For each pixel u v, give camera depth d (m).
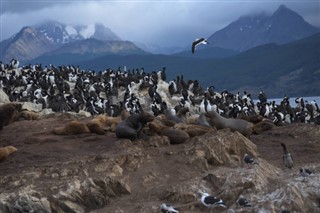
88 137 17.38
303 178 13.14
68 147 16.09
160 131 16.50
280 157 16.23
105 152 14.74
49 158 14.73
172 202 12.30
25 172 13.39
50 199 12.27
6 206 12.16
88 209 12.56
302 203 11.77
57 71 48.72
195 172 14.16
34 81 41.81
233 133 16.06
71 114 24.05
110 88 39.44
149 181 13.59
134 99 34.91
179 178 13.79
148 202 12.36
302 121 32.50
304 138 19.48
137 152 14.72
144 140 16.00
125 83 41.94
